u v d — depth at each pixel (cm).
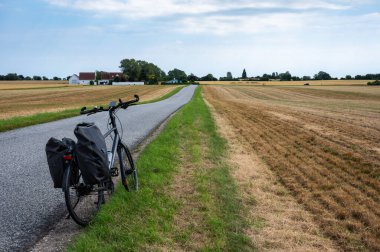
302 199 678
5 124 1398
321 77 18512
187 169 799
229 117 2302
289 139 1397
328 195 709
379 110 3256
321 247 483
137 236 429
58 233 445
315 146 1240
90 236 418
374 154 1118
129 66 17888
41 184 641
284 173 872
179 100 4856
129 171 584
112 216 475
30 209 521
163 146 998
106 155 458
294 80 18825
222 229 482
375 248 488
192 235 459
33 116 1780
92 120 1717
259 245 466
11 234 438
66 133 1248
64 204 544
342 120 2170
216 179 731
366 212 614
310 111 2959
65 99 5525
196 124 1680
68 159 420
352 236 522
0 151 919
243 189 720
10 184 636
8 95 6506
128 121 1711
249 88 10631
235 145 1243
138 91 8275
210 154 1002
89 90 8650
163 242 430
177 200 579
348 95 6994
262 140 1370
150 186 631
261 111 2870
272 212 607
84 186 447
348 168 927
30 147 977
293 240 497
